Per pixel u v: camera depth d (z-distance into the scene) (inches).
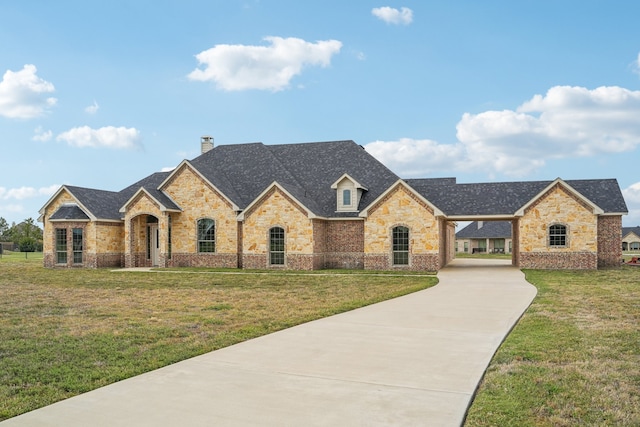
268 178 1438.2
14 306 600.7
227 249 1327.5
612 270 1149.7
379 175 1387.8
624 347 358.6
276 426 216.7
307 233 1239.5
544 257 1203.9
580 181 1342.3
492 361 324.8
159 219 1328.7
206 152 1619.1
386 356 336.5
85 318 509.0
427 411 233.0
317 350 354.6
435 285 828.6
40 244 2947.8
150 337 409.7
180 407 240.7
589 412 234.4
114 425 219.8
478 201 1337.4
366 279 963.3
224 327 452.4
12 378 300.4
